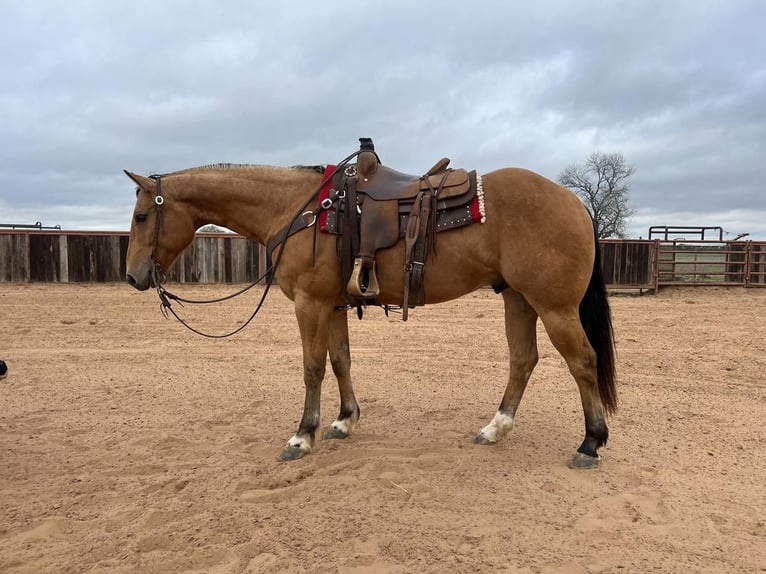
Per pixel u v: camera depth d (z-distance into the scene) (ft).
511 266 11.75
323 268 12.71
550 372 22.39
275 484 11.46
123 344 28.25
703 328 33.58
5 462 12.82
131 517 10.01
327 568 8.38
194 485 11.44
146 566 8.50
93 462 12.84
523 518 9.91
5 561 8.61
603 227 125.29
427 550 8.86
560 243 11.46
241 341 29.37
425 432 15.03
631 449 13.53
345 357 14.58
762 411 16.89
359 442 14.17
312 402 13.38
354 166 13.14
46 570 8.40
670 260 56.90
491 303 46.65
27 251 51.49
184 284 53.62
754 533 9.45
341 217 12.56
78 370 22.57
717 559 8.64
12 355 25.35
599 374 12.54
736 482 11.52
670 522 9.78
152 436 14.64
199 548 8.98
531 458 12.91
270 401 18.33
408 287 12.26
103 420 16.14
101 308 40.11
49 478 11.91
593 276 12.51
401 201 12.39
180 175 14.10
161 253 13.93
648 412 16.80
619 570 8.34
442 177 12.58
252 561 8.62
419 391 19.57
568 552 8.83
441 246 12.12
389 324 35.35
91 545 9.06
